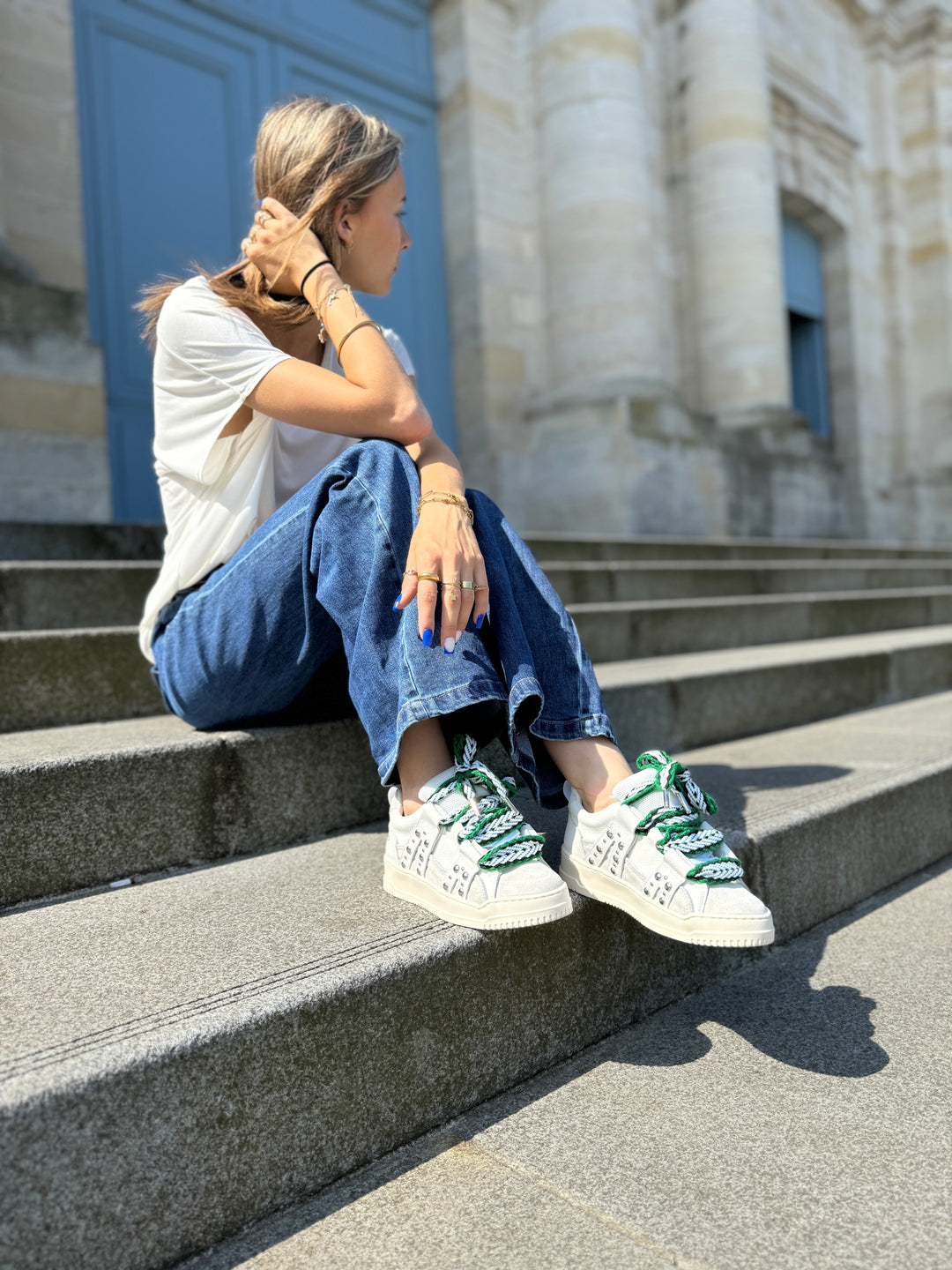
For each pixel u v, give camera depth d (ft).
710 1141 2.98
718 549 16.47
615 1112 3.19
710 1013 3.91
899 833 5.56
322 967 3.02
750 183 24.25
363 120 4.51
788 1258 2.45
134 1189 2.43
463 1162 2.94
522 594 3.82
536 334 22.57
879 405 31.55
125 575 8.04
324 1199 2.78
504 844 3.33
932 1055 3.46
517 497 21.75
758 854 4.46
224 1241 2.60
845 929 4.80
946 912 4.99
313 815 4.76
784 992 4.08
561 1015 3.58
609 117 21.45
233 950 3.19
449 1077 3.18
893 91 32.76
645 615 9.93
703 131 24.41
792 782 5.67
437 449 4.09
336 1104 2.87
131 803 4.09
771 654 9.69
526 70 22.71
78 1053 2.46
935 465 31.78
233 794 4.44
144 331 4.61
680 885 3.34
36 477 12.57
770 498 22.82
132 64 16.93
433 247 22.18
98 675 5.91
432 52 22.45
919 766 6.02
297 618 4.01
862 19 31.96
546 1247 2.52
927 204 32.35
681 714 6.98
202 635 4.21
